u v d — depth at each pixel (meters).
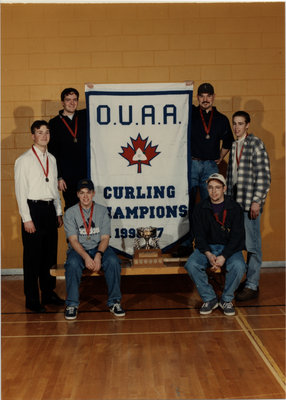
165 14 5.47
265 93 5.55
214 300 4.27
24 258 4.36
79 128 4.88
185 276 5.53
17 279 5.50
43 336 3.76
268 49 5.52
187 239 4.90
